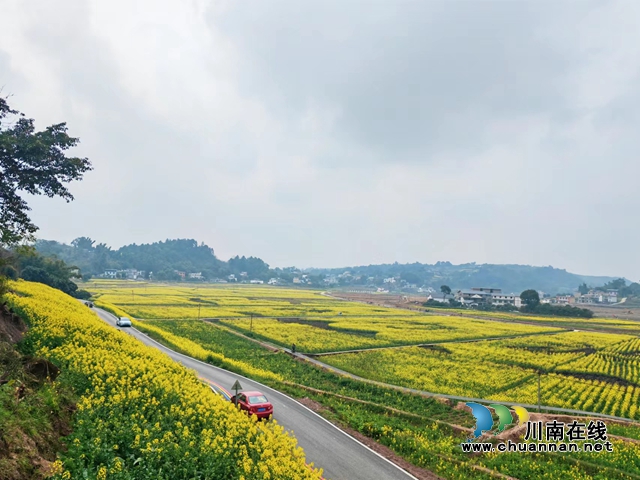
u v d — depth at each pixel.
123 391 16.48
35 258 87.12
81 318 30.66
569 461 20.08
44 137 28.16
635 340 73.56
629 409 32.53
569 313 131.88
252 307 102.75
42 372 15.86
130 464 11.34
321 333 64.31
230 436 14.23
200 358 38.09
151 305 91.06
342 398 28.67
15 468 8.98
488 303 164.12
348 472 15.77
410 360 47.28
